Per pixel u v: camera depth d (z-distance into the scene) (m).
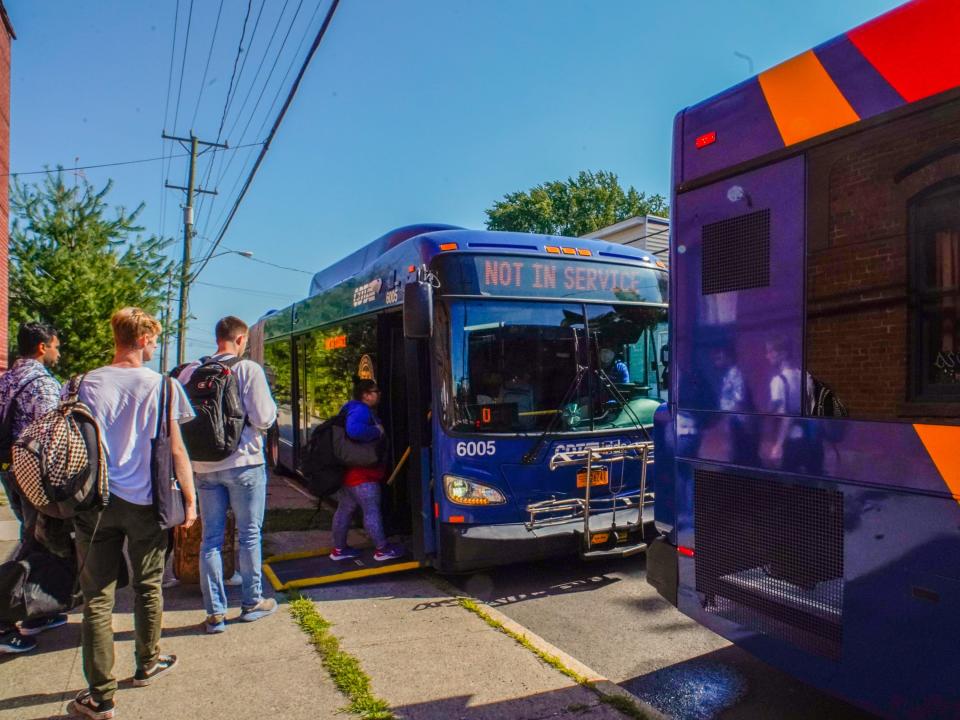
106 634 3.31
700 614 3.54
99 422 3.30
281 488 10.40
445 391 5.36
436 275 5.48
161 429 3.45
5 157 14.17
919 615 2.53
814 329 2.96
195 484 4.51
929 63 2.58
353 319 7.64
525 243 5.82
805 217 3.02
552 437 5.57
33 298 19.73
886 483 2.65
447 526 5.29
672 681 3.91
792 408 3.04
